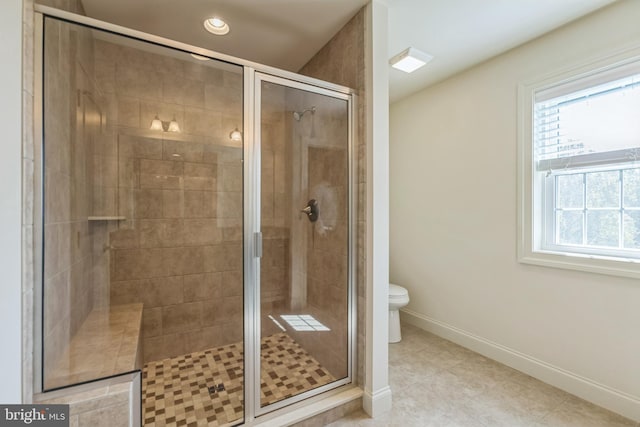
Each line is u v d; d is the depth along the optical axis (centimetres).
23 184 96
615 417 154
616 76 160
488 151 221
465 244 238
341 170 179
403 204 300
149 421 149
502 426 149
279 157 190
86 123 164
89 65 164
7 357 89
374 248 161
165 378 189
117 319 177
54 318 118
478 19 171
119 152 197
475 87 229
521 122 199
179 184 215
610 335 160
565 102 183
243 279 164
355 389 168
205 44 200
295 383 173
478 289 229
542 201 196
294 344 194
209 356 217
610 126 164
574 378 174
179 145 213
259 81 162
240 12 166
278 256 193
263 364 176
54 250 118
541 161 194
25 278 97
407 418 156
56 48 118
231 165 217
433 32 184
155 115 205
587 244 176
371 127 161
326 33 189
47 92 110
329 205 189
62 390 107
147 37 141
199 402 165
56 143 120
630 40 152
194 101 214
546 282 188
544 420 153
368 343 163
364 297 167
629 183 159
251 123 162
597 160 168
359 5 162
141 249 206
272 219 189
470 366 208
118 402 108
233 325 224
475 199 231
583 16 169
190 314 220
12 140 92
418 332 270
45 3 111
